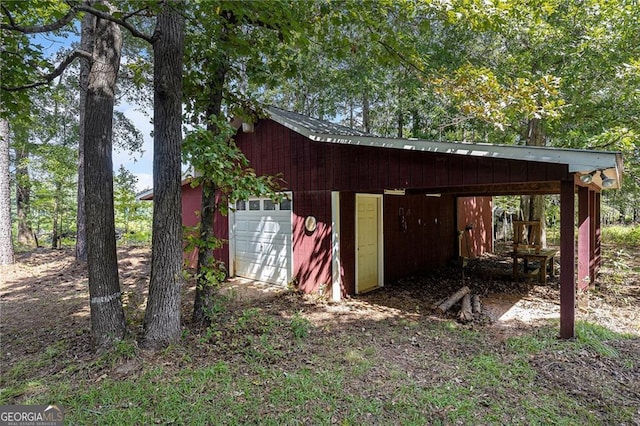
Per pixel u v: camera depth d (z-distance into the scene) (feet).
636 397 10.02
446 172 16.29
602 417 9.12
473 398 9.91
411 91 35.91
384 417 9.05
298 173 23.86
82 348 13.39
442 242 33.24
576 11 26.23
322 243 22.27
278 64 17.33
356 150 20.21
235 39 14.29
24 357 13.12
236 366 11.77
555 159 12.98
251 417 8.93
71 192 47.39
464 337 14.97
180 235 13.67
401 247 27.48
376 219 25.31
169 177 13.23
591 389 10.39
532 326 16.19
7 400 9.76
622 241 49.49
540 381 10.85
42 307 20.08
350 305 20.31
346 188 20.77
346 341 14.42
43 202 45.98
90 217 12.69
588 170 12.57
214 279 15.06
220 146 14.28
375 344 14.16
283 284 25.16
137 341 13.19
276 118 24.20
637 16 23.76
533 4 24.97
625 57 25.20
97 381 10.78
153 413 9.09
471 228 39.11
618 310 18.45
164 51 12.92
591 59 25.68
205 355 12.60
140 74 19.07
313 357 12.69
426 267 30.63
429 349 13.66
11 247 33.55
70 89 44.75
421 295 22.66
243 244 28.81
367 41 17.12
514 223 26.78
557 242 49.44
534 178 13.82
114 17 10.77
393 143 17.57
